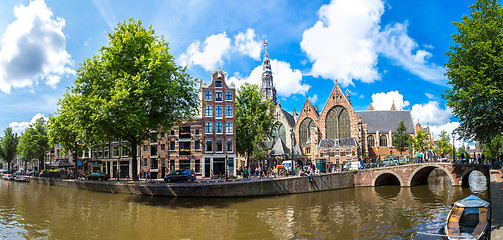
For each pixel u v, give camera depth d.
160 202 30.11
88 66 30.53
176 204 29.08
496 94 24.86
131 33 31.56
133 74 31.36
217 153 48.09
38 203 30.19
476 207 16.58
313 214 24.69
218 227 20.48
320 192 40.47
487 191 37.72
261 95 54.66
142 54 31.78
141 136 34.88
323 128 77.75
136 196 34.16
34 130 77.69
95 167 65.44
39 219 22.86
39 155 77.94
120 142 58.09
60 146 84.06
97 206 28.00
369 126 82.25
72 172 56.28
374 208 27.34
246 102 54.12
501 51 25.70
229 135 48.91
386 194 37.84
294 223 21.58
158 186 33.88
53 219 22.83
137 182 35.31
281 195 36.72
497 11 27.77
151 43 31.17
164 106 32.69
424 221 21.73
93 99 27.95
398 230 19.33
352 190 43.06
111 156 60.62
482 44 26.42
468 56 28.42
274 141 79.75
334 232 19.11
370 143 81.25
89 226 20.73
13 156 92.88
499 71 25.92
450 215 16.45
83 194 37.19
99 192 38.72
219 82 49.50
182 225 21.00
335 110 77.50
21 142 77.94
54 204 29.41
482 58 26.78
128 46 30.78
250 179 37.66
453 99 29.61
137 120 28.44
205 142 47.88
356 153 69.56
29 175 66.44
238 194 34.16
